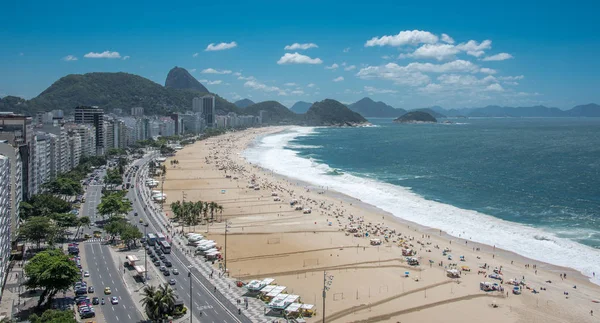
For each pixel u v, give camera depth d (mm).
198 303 166750
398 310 165500
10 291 170125
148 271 195000
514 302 175000
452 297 177875
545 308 170625
